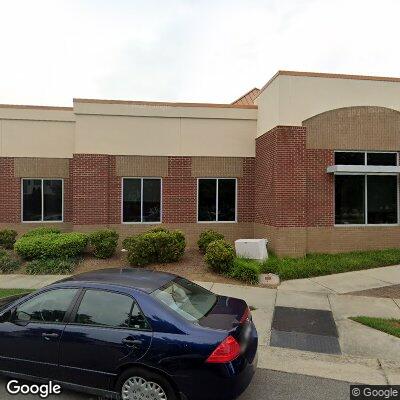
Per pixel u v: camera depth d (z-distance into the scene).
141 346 4.37
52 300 4.98
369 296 9.39
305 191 13.25
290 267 11.45
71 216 16.98
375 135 13.81
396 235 14.09
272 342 6.70
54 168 16.91
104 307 4.73
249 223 15.96
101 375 4.52
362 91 13.73
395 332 6.98
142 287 4.86
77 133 15.20
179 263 12.40
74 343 4.64
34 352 4.82
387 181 14.09
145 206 15.70
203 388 4.20
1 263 12.33
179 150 15.73
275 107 13.49
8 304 5.32
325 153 13.55
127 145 15.48
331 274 11.62
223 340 4.27
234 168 15.90
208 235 13.91
